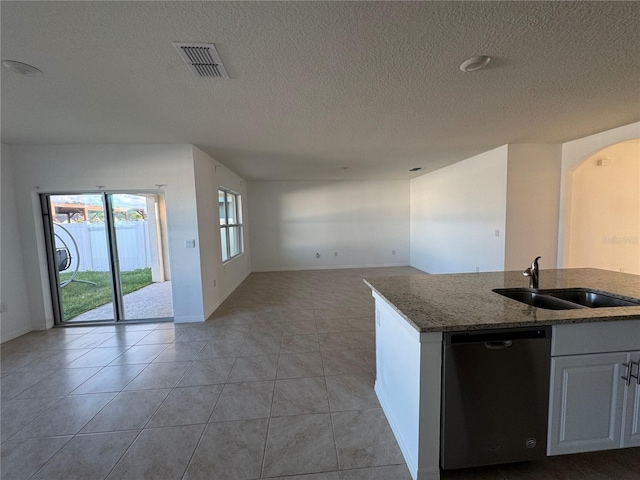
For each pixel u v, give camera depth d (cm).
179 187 365
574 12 133
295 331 342
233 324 369
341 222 749
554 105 252
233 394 220
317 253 750
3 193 338
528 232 411
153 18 133
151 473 151
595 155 400
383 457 159
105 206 371
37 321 363
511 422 140
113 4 123
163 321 383
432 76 195
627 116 283
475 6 129
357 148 400
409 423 150
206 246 401
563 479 142
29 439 177
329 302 460
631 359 143
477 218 468
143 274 451
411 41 155
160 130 303
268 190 728
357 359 272
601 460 153
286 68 181
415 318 138
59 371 259
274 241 738
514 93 225
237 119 272
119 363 272
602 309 148
